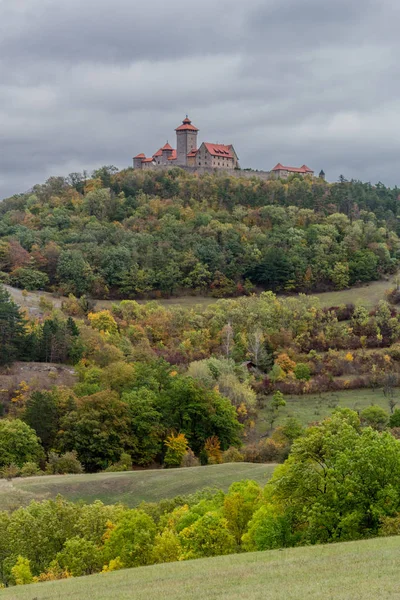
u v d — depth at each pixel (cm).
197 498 9081
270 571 4941
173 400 14625
